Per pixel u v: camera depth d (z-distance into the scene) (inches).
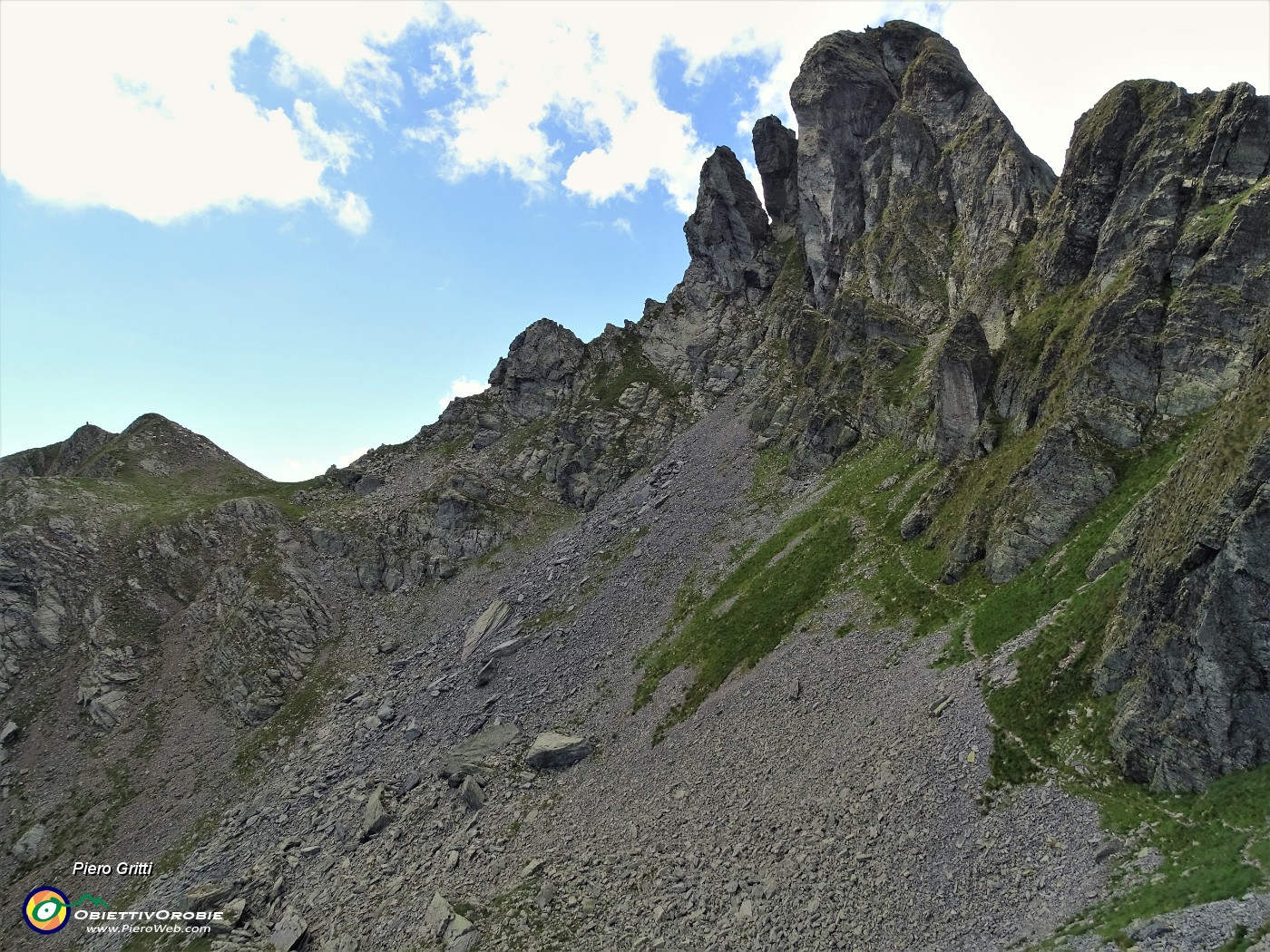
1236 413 1481.3
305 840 2775.6
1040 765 1504.7
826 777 1831.9
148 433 6830.7
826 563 2972.4
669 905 1697.8
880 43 6195.9
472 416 6973.4
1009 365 2950.3
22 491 5285.4
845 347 4443.9
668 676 2859.3
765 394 4980.3
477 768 2743.6
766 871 1649.9
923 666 2041.1
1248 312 2155.5
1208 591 1336.1
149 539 5059.1
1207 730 1305.4
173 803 3380.9
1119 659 1529.3
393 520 5497.1
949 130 5064.0
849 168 5570.9
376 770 3097.9
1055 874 1277.1
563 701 3063.5
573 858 2055.9
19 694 4045.3
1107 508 2078.0
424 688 3639.3
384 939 2023.9
